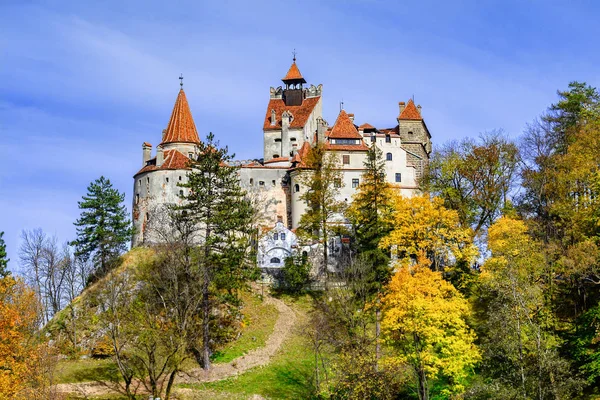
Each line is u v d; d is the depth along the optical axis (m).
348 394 56.53
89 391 64.12
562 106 81.94
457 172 85.75
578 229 64.00
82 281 86.38
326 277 79.38
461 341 56.41
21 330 65.25
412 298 57.94
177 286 67.88
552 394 49.16
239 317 76.81
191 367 68.62
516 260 61.44
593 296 61.84
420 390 57.59
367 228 75.88
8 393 55.84
